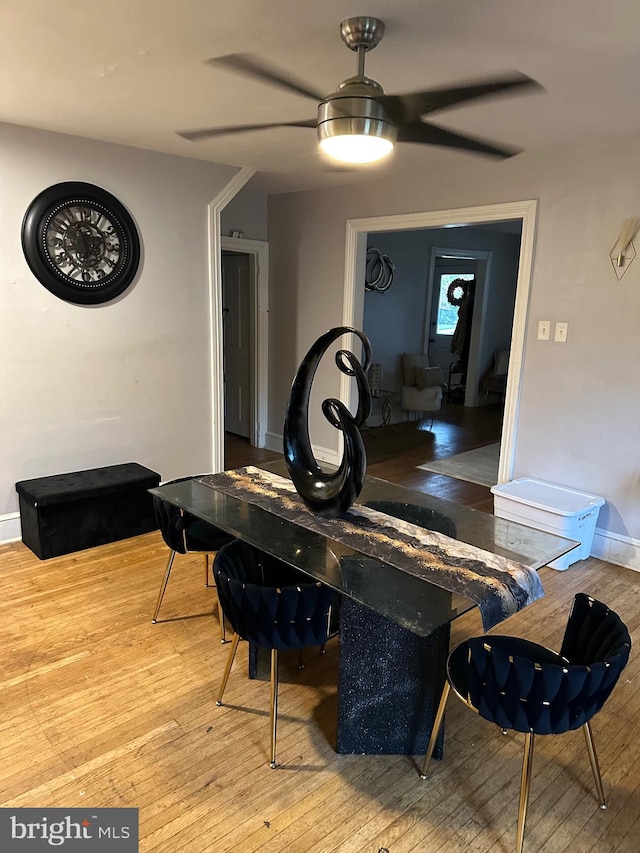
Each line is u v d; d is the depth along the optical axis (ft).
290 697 7.64
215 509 7.99
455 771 6.52
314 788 6.23
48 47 6.97
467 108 8.95
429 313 24.86
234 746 6.77
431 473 17.39
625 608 9.96
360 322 16.65
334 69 7.57
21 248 11.05
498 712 5.26
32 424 11.75
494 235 26.40
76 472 12.39
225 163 13.37
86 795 6.07
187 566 11.04
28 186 10.93
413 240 23.50
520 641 6.51
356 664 6.39
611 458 11.59
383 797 6.15
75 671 8.00
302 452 7.68
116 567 10.93
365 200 15.37
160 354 13.42
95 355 12.38
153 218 12.70
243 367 19.89
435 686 6.49
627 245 10.79
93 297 12.01
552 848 5.64
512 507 11.79
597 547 11.97
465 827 5.82
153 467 13.80
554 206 11.77
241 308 19.40
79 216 11.55
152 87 8.36
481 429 23.34
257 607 6.10
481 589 5.83
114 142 11.68
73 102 9.11
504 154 10.83
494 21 6.10
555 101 8.59
